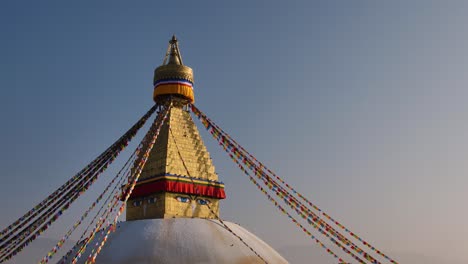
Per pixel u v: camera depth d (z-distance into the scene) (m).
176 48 31.27
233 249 22.80
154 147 27.86
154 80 30.34
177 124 28.55
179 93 29.36
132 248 21.97
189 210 26.12
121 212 21.41
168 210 25.44
